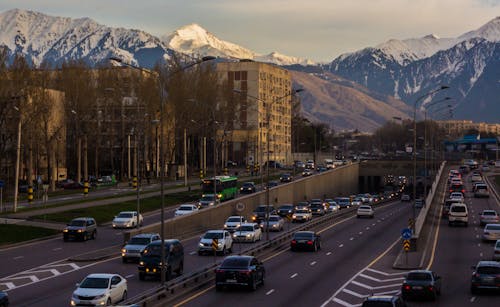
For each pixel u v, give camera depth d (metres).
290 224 127.38
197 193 159.25
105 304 48.16
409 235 75.44
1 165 163.88
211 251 81.31
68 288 58.91
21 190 164.00
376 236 108.31
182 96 197.88
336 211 154.75
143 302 49.16
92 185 179.38
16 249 85.69
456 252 87.62
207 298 54.84
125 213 111.00
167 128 191.75
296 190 179.25
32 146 160.62
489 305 53.19
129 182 186.38
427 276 56.06
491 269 58.62
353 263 77.94
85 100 177.75
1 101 147.25
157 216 126.12
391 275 68.75
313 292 58.41
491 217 120.56
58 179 195.62
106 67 193.50
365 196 191.62
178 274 65.75
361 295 57.00
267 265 76.38
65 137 185.12
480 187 172.88
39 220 109.38
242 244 95.44
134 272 67.62
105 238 97.62
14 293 56.47
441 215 139.12
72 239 94.06
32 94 153.00
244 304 52.31
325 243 99.06
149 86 187.75
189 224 105.25
